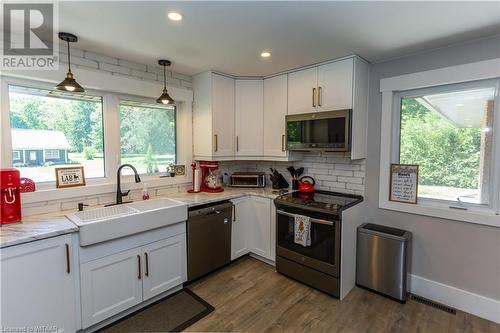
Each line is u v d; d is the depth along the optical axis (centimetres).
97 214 226
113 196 258
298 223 252
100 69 243
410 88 243
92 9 163
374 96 267
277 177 333
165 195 293
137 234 212
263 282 266
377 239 243
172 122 318
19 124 210
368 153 274
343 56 248
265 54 244
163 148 310
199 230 260
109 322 204
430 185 246
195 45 222
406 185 253
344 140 246
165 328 199
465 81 216
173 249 239
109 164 260
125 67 261
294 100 291
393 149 263
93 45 222
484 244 212
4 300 153
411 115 254
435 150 242
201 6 159
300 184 309
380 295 244
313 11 165
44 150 223
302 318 212
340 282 235
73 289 179
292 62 267
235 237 300
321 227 242
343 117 245
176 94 303
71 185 234
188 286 258
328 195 288
